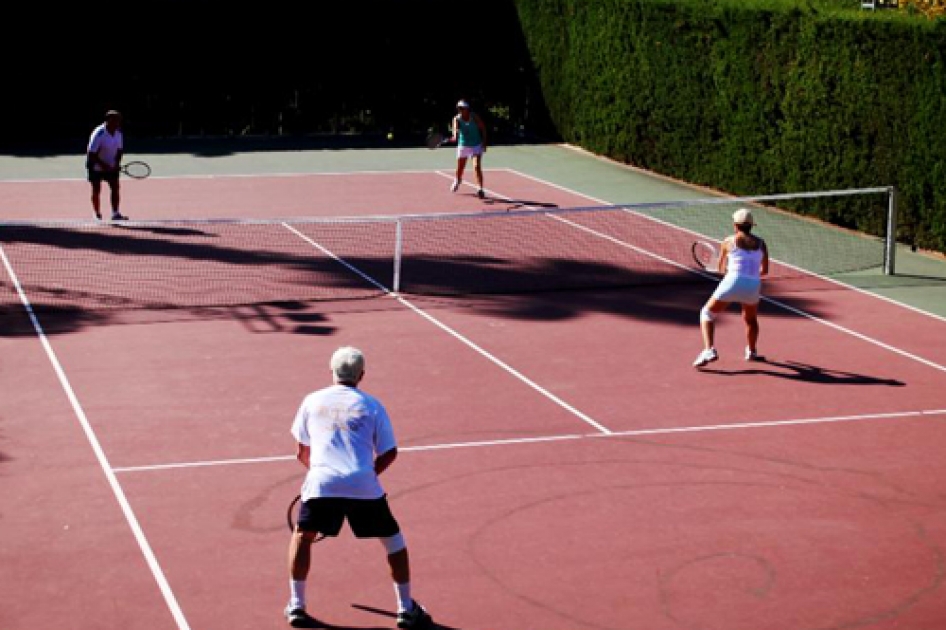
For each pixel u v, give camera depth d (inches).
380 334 669.9
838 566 410.3
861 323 705.0
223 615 374.0
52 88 1311.5
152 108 1346.0
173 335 660.1
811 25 950.4
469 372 607.2
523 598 386.6
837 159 945.5
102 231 909.2
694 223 969.5
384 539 362.6
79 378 588.1
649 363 625.9
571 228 949.8
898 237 898.7
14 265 804.6
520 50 1396.4
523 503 456.4
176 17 1331.2
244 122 1374.3
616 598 387.2
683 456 504.4
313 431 365.7
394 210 1003.9
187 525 434.9
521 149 1314.0
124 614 373.4
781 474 487.5
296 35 1364.4
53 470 480.1
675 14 1116.5
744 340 668.7
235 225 941.2
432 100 1405.0
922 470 493.7
